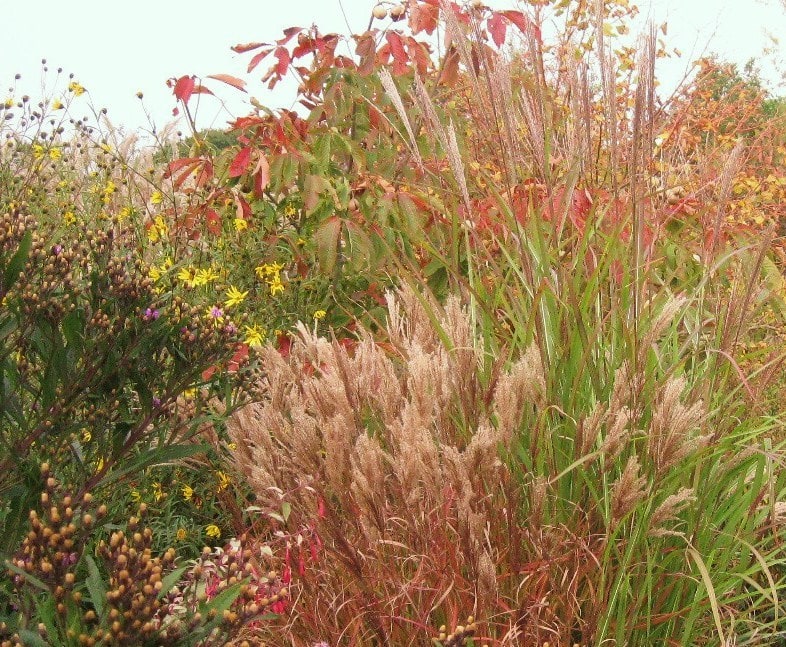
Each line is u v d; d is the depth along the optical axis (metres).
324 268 3.98
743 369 3.71
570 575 2.72
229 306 4.05
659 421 2.52
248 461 2.98
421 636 2.55
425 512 2.67
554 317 2.97
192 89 4.46
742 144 3.03
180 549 3.44
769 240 2.94
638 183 3.05
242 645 1.84
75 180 4.94
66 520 1.92
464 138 4.31
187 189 4.70
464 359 2.80
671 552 2.79
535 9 4.20
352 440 2.79
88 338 2.52
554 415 2.84
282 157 4.26
